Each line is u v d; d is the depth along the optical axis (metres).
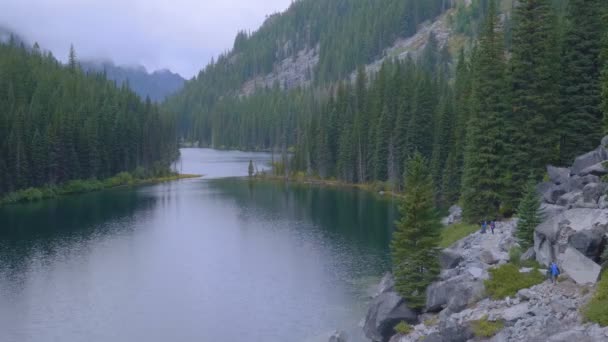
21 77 156.88
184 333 44.19
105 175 143.25
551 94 54.09
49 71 178.62
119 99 177.00
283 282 56.12
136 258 66.19
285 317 46.84
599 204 35.12
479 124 57.59
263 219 89.81
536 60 54.91
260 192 123.31
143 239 76.12
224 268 61.59
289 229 81.44
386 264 61.41
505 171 56.47
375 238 74.50
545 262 34.06
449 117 96.81
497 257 39.47
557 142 55.59
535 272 32.25
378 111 129.00
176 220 89.88
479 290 33.09
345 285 54.50
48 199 115.44
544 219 39.31
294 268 60.91
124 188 134.50
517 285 31.58
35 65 177.50
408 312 38.50
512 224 49.28
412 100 115.06
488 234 48.50
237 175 160.62
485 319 29.53
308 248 69.69
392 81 134.00
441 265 43.53
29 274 59.84
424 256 40.72
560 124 55.56
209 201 110.50
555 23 63.75
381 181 121.81
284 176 151.62
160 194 122.12
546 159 55.25
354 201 106.56
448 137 96.50
